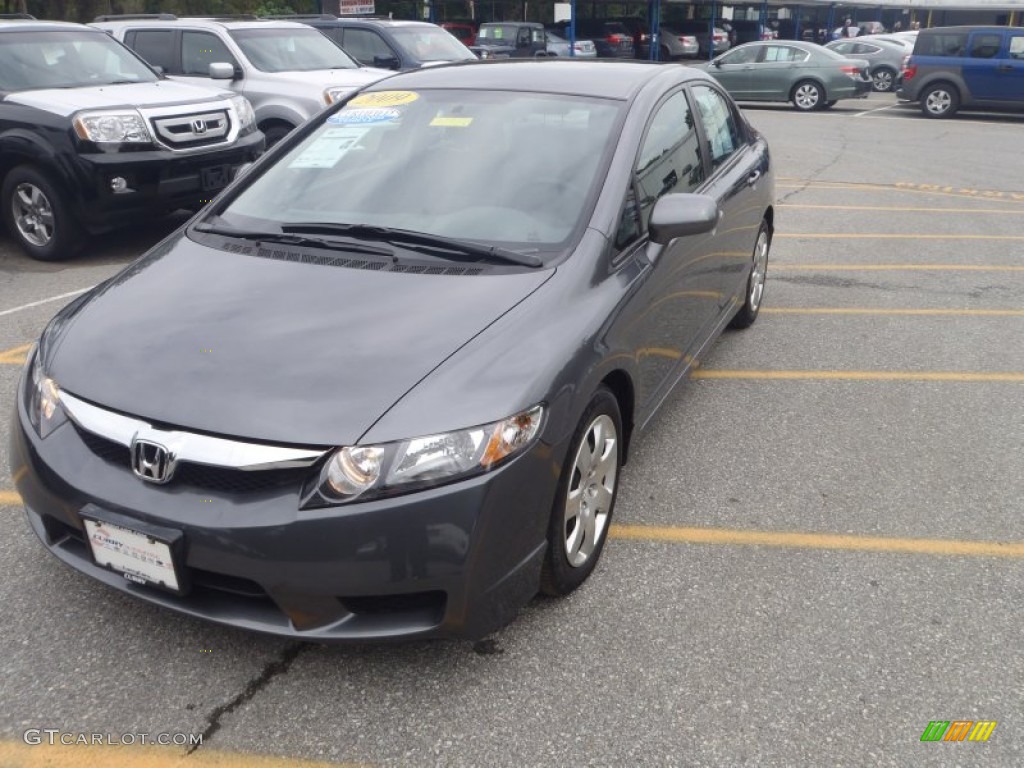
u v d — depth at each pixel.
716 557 3.29
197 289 2.99
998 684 2.67
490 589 2.47
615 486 3.21
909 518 3.58
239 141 7.84
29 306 6.04
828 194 10.45
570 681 2.64
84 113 6.83
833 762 2.37
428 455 2.36
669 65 4.41
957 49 18.31
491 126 3.63
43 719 2.46
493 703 2.55
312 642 2.41
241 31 10.33
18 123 6.95
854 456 4.09
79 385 2.64
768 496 3.73
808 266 7.36
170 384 2.54
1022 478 3.91
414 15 31.09
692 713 2.53
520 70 4.03
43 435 2.67
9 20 8.02
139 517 2.44
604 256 3.11
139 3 25.72
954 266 7.37
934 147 14.34
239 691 2.57
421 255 3.11
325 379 2.49
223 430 2.39
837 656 2.77
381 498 2.32
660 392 3.69
